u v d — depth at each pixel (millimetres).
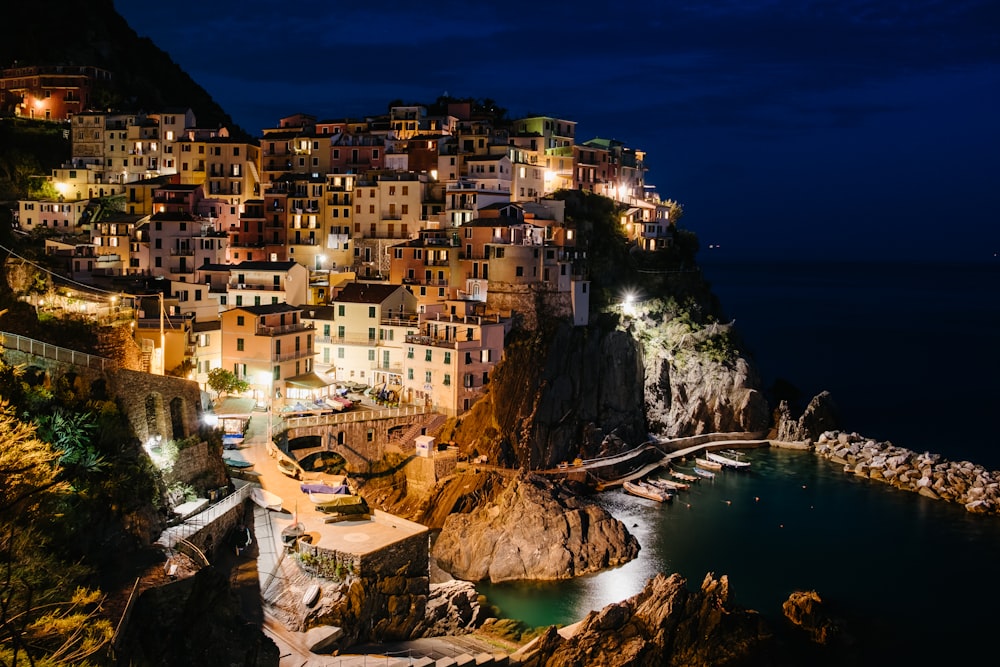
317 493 83938
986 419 161750
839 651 76438
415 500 104562
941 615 83500
